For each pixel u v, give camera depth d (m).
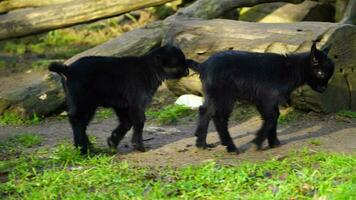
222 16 20.72
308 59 12.63
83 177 10.73
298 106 15.20
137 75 12.64
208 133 14.38
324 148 12.35
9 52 26.36
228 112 12.42
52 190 10.05
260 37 15.26
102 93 12.45
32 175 11.05
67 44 26.84
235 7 19.11
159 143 13.77
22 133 15.12
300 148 12.47
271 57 12.52
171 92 18.05
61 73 12.30
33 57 25.06
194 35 16.28
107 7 20.36
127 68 12.60
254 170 10.66
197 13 18.56
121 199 9.62
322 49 13.46
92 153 12.60
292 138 13.42
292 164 11.08
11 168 11.67
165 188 9.93
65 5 20.80
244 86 12.37
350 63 15.06
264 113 12.50
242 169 10.60
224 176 10.34
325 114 14.96
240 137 13.84
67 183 10.47
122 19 27.09
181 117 16.05
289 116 15.08
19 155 12.91
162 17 26.12
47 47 26.66
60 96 16.97
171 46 12.97
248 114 15.62
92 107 12.45
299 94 14.80
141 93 12.70
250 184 10.02
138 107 12.70
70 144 13.41
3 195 10.14
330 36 14.58
